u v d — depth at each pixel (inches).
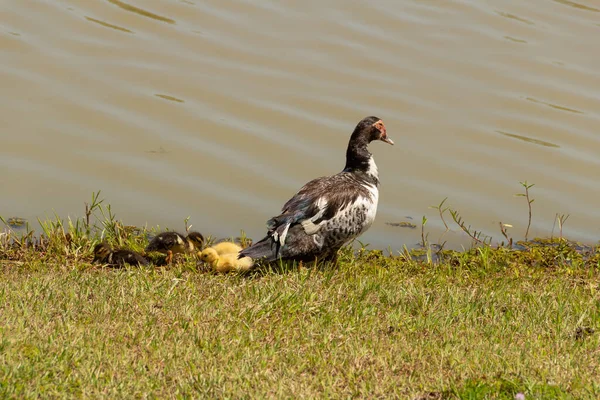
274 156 659.4
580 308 397.1
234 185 620.4
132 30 803.4
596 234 601.0
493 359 332.2
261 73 761.0
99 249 462.0
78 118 673.6
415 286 428.1
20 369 292.8
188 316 358.0
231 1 872.3
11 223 539.8
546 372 316.8
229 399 288.7
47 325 337.7
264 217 585.0
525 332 367.6
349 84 759.1
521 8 918.4
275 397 292.4
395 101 741.9
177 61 764.6
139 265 443.5
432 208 621.0
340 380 311.6
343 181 475.8
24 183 591.5
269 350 331.3
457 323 376.8
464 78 784.3
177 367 311.0
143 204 585.0
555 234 597.6
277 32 828.0
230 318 361.7
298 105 724.7
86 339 327.0
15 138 639.1
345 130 698.2
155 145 654.5
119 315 356.8
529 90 774.5
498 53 826.8
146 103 701.9
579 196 648.4
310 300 388.5
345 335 354.0
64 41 772.0
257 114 706.8
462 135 711.7
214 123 688.4
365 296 403.5
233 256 455.5
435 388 305.4
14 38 763.4
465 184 653.9
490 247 542.0
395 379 312.5
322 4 883.4
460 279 457.1
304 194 461.1
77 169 616.7
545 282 454.6
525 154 695.1
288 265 453.1
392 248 557.3
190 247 487.5
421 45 828.6
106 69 739.4
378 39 832.9
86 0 839.7
